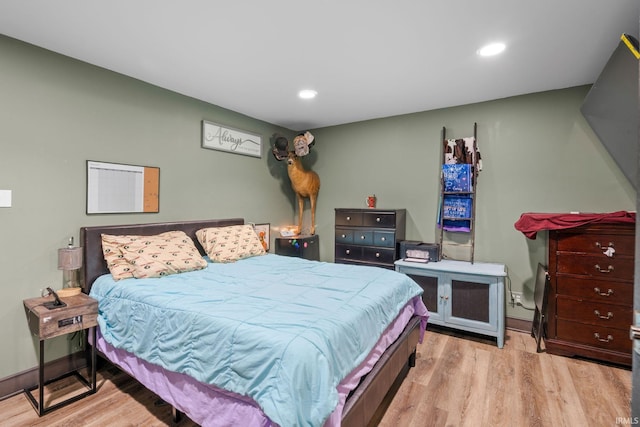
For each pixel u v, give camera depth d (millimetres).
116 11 1803
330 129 4375
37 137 2195
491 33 2031
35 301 2102
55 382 2246
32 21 1897
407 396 2059
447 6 1759
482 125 3309
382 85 2904
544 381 2225
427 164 3639
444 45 2188
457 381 2238
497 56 2342
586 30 1980
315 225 4512
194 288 2047
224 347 1395
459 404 1976
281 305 1702
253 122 3965
